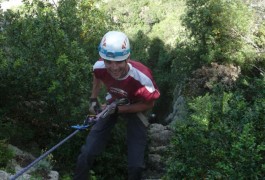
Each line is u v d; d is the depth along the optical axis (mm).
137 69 4320
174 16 38969
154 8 43219
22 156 7621
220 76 13617
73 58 8766
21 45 9148
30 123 9578
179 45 16875
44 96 8984
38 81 8672
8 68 8695
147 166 11484
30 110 9438
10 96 9133
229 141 4547
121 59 4023
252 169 4035
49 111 9383
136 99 4441
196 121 5004
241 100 5016
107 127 4566
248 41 14469
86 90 8828
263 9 15344
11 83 8820
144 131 4559
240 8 14719
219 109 4906
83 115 8898
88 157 4441
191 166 4852
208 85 13203
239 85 6719
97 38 10414
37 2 10672
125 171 9656
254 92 5664
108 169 9305
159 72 30203
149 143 12734
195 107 5656
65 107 8906
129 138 4527
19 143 8859
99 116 4309
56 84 8312
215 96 5789
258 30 14789
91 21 10648
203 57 14609
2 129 8297
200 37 15555
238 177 4059
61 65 8320
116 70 4121
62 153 8891
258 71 14203
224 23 14547
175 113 19688
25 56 8859
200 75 14492
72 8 10289
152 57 34594
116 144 9516
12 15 9805
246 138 4066
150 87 4344
